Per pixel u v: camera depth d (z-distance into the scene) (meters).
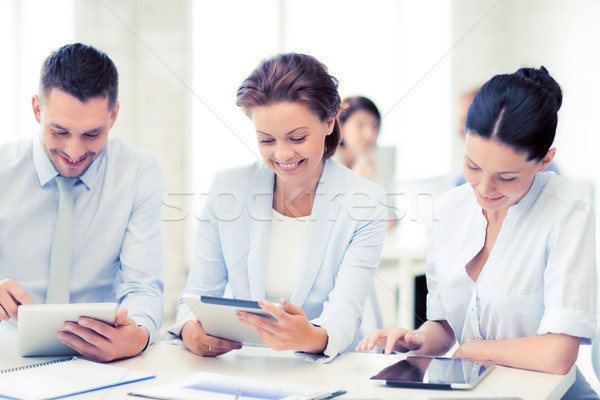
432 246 1.54
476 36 3.85
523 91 1.22
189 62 4.00
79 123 1.38
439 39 3.87
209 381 1.11
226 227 1.54
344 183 1.53
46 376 1.15
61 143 1.42
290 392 1.04
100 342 1.27
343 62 3.97
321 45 4.00
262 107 1.32
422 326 1.51
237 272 1.55
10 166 1.58
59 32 3.82
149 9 3.94
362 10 3.95
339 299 1.42
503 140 1.22
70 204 1.55
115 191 1.62
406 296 2.86
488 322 1.42
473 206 1.49
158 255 1.66
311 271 1.50
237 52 4.03
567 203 1.32
